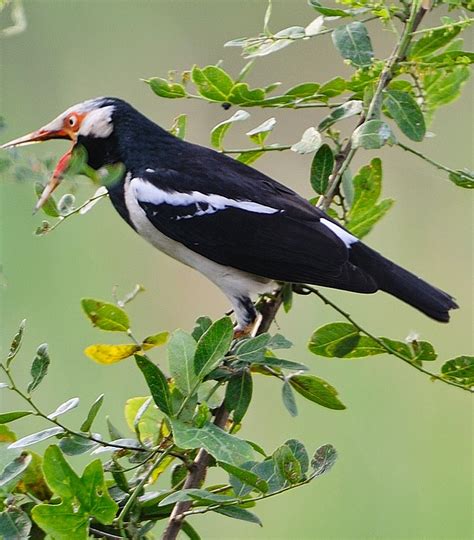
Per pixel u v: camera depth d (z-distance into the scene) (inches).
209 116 776.9
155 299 661.9
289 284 402.3
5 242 637.9
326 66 785.6
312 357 617.9
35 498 286.8
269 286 412.2
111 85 798.5
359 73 352.5
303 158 732.0
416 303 397.7
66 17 817.5
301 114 747.4
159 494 285.9
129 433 556.7
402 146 343.0
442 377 334.3
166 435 309.3
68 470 259.1
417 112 341.4
